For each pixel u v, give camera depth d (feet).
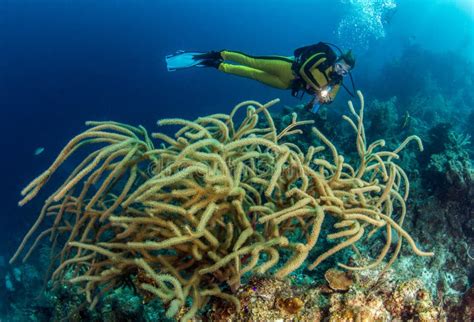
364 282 9.09
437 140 30.96
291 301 8.41
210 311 8.82
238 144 7.78
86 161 9.29
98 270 9.64
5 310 37.17
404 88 75.31
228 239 8.14
